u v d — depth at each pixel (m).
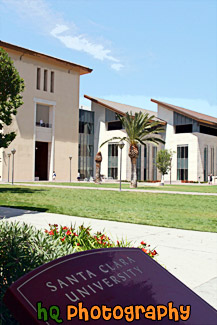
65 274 2.35
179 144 61.81
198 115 66.44
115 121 60.50
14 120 46.53
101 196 22.53
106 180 53.81
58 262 2.40
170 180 57.38
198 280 5.43
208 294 4.80
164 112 64.12
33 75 49.00
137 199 21.16
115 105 63.03
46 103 50.91
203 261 6.59
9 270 3.01
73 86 55.03
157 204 18.33
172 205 17.95
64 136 53.59
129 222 11.47
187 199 21.89
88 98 61.31
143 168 60.59
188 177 60.31
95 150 62.28
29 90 48.47
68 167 54.03
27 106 48.16
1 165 45.19
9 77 20.64
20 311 2.11
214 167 63.94
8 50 45.62
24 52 46.72
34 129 48.97
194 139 59.72
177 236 9.10
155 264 2.83
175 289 2.64
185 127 67.81
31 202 17.38
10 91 21.08
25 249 3.29
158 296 2.49
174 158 62.25
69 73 54.44
